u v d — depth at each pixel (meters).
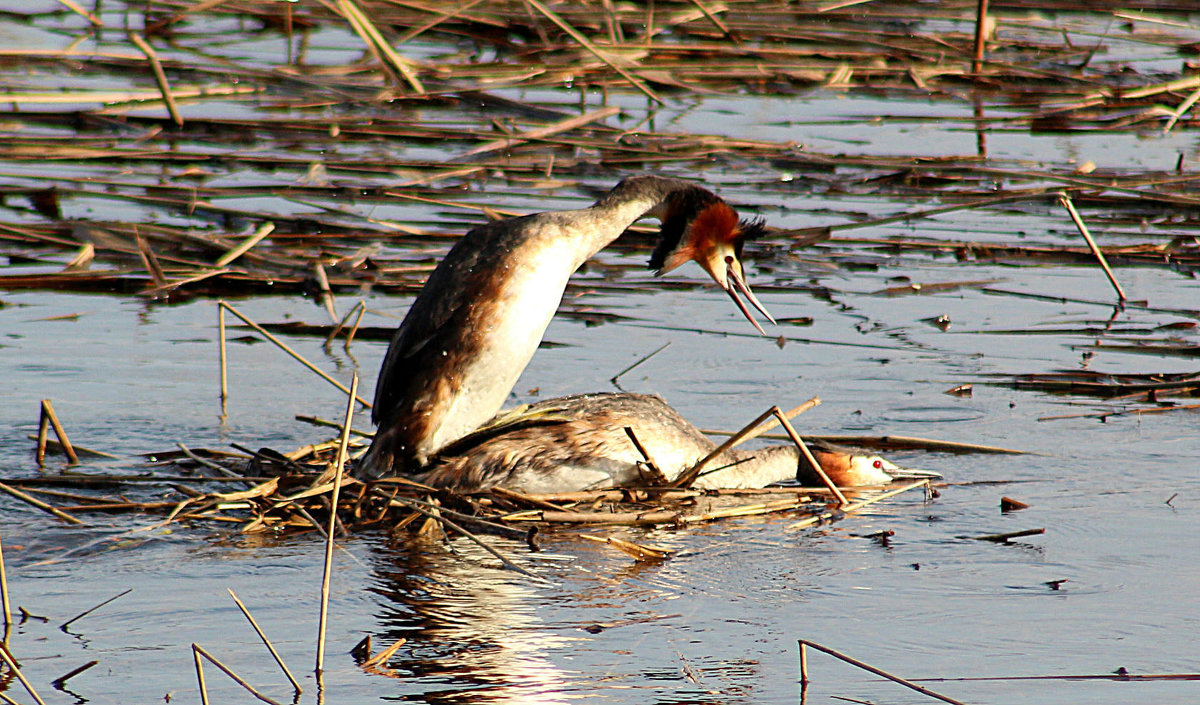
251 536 8.67
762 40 28.31
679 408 11.41
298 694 6.26
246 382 12.12
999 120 23.20
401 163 18.94
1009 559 8.23
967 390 12.05
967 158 20.25
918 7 31.14
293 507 8.86
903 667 6.64
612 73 24.45
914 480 10.00
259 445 10.46
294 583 7.79
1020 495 9.55
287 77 22.77
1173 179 19.03
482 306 9.63
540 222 9.92
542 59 25.12
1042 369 12.63
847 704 6.23
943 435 10.90
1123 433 10.99
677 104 24.81
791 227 17.38
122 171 18.67
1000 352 13.23
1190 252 16.78
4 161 18.64
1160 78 26.27
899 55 26.83
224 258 15.19
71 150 18.98
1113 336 13.68
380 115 22.22
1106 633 7.05
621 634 7.07
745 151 20.36
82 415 11.04
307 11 29.38
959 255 16.84
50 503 9.12
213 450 10.13
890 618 7.29
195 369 12.44
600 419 9.84
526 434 9.73
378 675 6.49
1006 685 6.42
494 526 8.77
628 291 15.53
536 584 7.84
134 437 10.56
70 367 12.30
